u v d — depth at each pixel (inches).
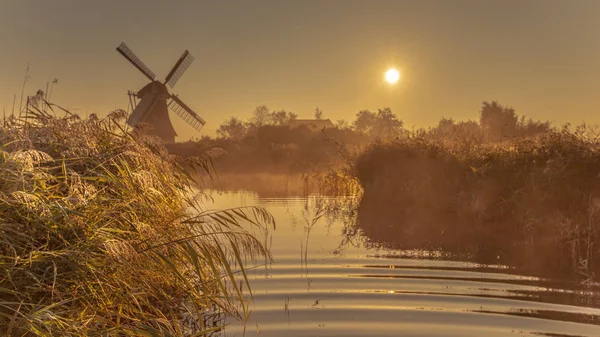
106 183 295.6
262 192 1018.1
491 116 1620.3
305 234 567.5
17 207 243.6
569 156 613.3
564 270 410.6
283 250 484.7
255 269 415.5
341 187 1011.3
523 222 581.6
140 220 290.2
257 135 2017.7
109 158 303.4
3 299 226.2
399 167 805.2
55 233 247.4
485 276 395.5
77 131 308.8
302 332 283.4
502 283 376.8
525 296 344.8
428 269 415.2
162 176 323.6
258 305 328.8
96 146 312.0
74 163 282.8
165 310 297.4
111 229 256.7
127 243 245.4
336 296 344.8
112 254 241.8
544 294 348.8
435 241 531.2
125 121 333.7
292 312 315.0
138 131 349.1
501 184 640.4
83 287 241.6
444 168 735.7
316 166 1398.9
